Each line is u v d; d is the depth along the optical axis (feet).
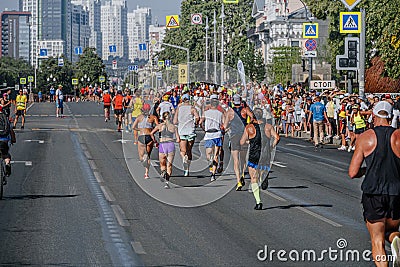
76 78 501.15
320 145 104.22
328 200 52.47
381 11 143.84
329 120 111.86
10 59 560.61
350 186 60.90
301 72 185.16
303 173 71.00
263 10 341.41
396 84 169.99
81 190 56.70
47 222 42.60
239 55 281.33
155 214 45.70
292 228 41.09
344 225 42.09
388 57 145.48
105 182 61.46
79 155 86.22
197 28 308.81
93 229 40.45
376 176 27.94
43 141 107.65
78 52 329.93
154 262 32.42
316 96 103.76
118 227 41.14
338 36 179.11
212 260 32.89
